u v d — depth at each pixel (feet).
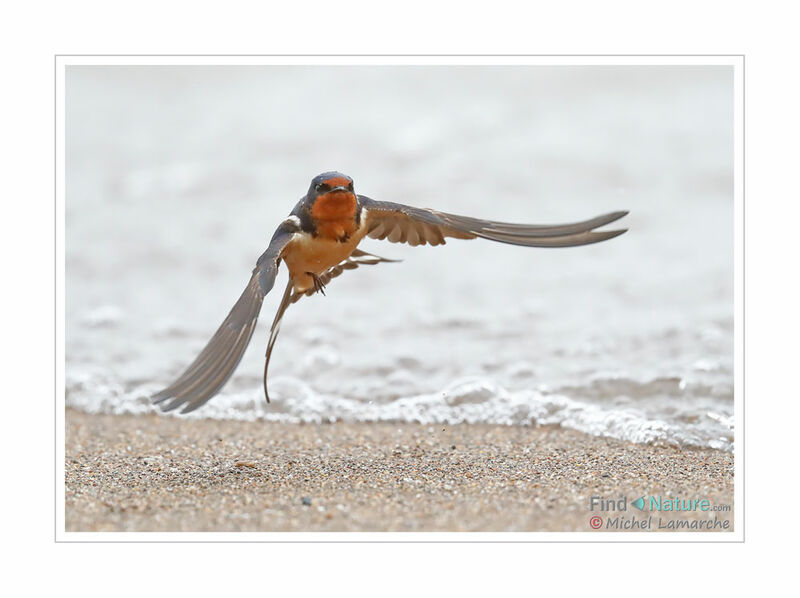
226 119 79.36
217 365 23.02
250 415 41.37
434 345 46.44
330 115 78.64
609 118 75.61
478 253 59.00
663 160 67.87
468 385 41.60
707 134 71.51
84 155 73.61
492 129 74.69
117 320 50.93
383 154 71.36
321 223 28.12
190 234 61.52
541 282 53.93
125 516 28.12
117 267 57.16
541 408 39.78
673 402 39.60
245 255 58.65
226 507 28.60
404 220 29.40
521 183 65.87
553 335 47.01
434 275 55.72
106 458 34.63
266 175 69.41
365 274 56.34
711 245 56.70
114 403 42.57
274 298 52.70
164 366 45.96
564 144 71.20
